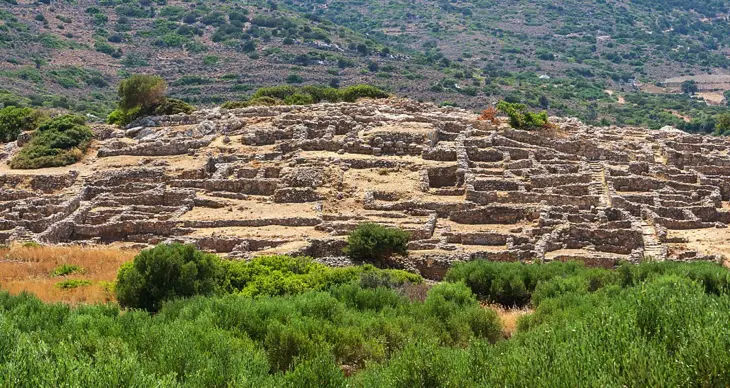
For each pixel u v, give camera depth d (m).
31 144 64.88
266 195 55.34
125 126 73.06
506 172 58.31
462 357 19.09
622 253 45.84
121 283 33.47
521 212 50.28
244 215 50.56
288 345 23.12
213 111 75.19
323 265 38.34
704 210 51.81
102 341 21.73
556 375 15.91
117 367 16.59
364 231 42.38
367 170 58.69
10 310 27.16
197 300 28.98
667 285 24.33
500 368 17.39
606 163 62.31
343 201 53.38
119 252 43.62
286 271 36.38
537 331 21.64
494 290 35.44
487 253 43.12
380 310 29.47
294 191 53.53
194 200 53.78
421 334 25.08
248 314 25.66
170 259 32.94
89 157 64.88
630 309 19.67
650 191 56.75
